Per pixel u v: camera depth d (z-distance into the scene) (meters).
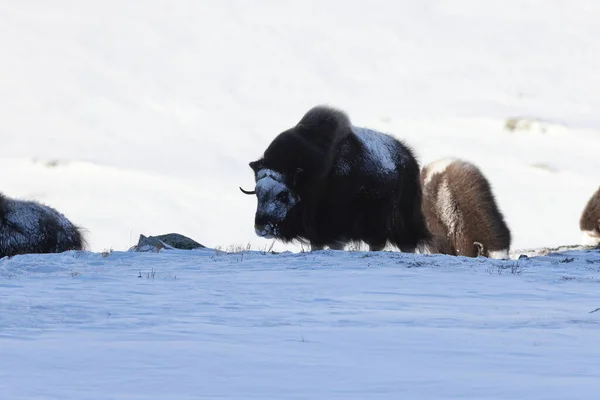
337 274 39.25
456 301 32.38
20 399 16.94
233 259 44.62
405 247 54.69
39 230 58.19
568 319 27.73
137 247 51.03
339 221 51.56
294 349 22.56
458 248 58.47
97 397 17.20
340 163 51.25
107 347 22.69
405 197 54.50
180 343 23.34
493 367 20.36
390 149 53.97
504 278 38.88
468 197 58.19
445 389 17.91
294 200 50.22
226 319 27.70
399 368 20.22
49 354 21.69
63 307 29.84
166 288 34.94
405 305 31.17
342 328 25.98
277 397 17.31
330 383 18.58
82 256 46.59
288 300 32.09
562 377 19.16
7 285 35.81
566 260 46.12
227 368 20.16
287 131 50.94
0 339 24.14
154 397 17.25
